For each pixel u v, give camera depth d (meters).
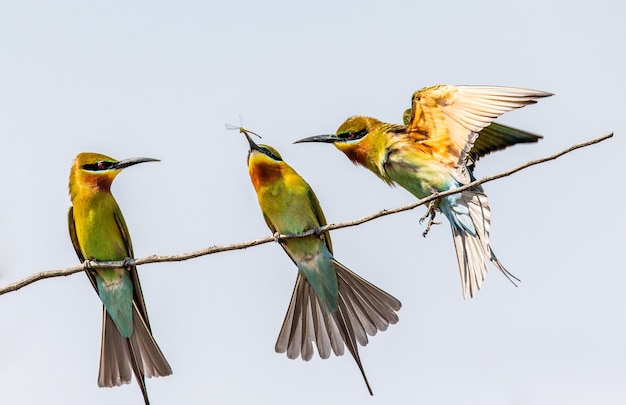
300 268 10.72
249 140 10.64
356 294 10.62
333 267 10.67
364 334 10.53
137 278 10.43
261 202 10.64
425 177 10.98
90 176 10.73
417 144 10.99
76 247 10.92
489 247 10.70
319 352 10.61
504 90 10.05
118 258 10.83
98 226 10.67
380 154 11.23
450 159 10.81
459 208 10.92
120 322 10.44
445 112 10.54
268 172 10.53
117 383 10.34
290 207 10.55
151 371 10.38
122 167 10.85
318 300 10.76
